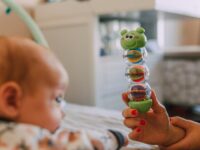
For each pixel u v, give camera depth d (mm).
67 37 1682
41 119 514
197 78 2236
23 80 500
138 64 605
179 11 1627
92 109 1251
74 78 1671
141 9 1444
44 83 514
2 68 494
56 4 1709
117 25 2068
